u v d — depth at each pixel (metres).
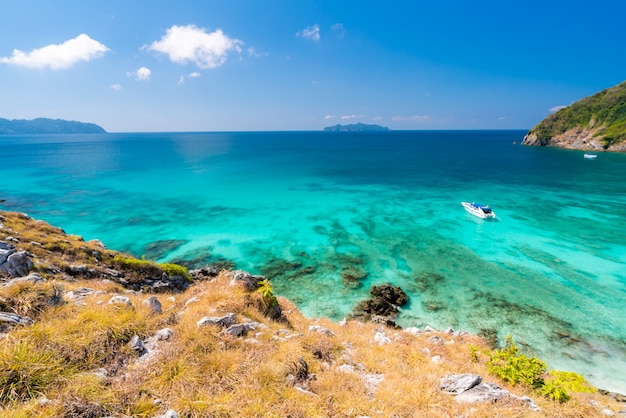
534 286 31.61
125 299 11.34
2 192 71.00
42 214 54.94
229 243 42.91
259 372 8.77
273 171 107.31
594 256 38.34
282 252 39.97
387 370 12.03
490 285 31.86
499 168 111.75
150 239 44.28
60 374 7.12
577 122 183.00
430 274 34.22
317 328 16.03
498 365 13.62
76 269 21.30
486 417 8.72
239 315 13.28
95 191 73.69
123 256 27.06
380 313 27.28
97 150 192.75
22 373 6.64
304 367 10.01
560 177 91.81
